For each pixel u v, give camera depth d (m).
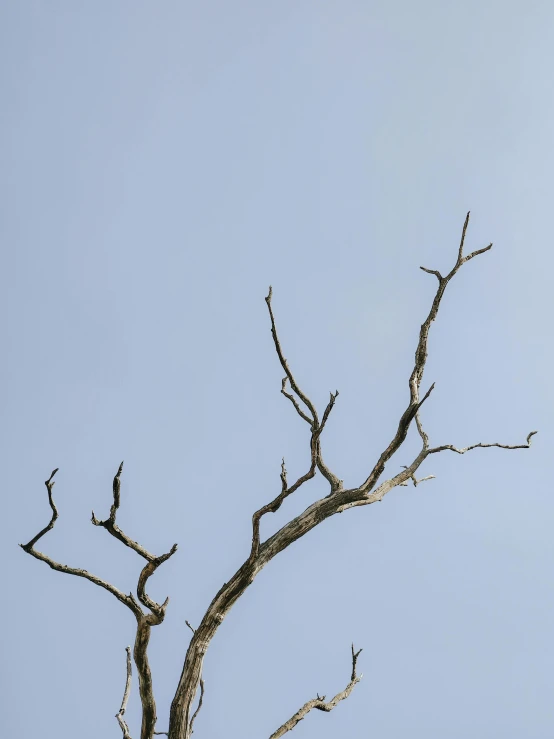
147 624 16.12
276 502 17.02
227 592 17.30
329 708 19.25
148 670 16.52
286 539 17.62
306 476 16.98
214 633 17.34
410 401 18.25
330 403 16.92
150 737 16.83
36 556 15.84
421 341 18.67
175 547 15.53
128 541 15.48
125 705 17.70
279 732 18.53
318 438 17.19
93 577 15.89
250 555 17.22
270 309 17.86
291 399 17.84
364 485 18.41
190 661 17.11
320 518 17.92
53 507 15.51
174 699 17.02
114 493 15.03
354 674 20.16
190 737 17.27
